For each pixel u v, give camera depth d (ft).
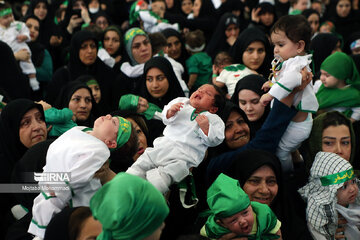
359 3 26.35
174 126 8.03
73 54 16.24
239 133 10.00
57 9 25.63
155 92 12.64
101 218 5.13
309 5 25.07
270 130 8.98
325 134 9.52
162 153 7.79
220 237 7.36
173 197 8.72
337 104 12.21
